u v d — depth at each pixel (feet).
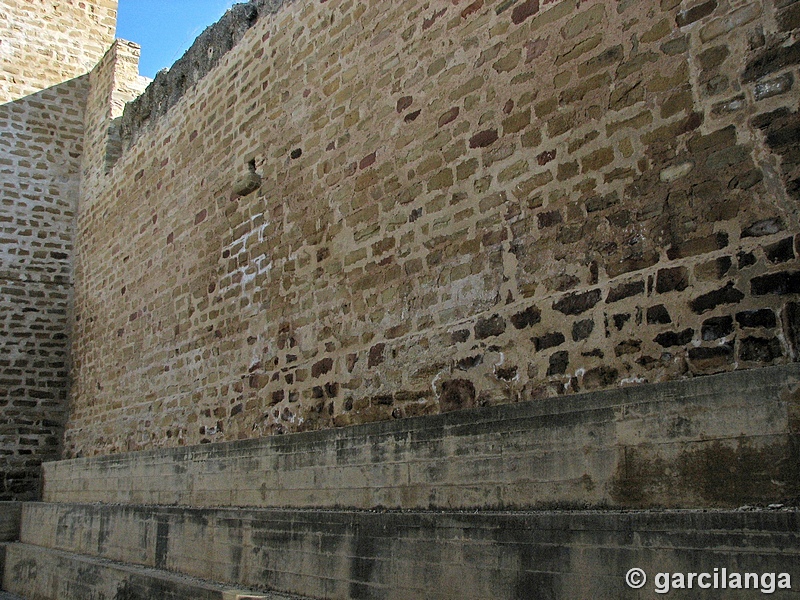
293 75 21.67
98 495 25.31
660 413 10.21
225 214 23.90
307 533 14.21
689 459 9.82
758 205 10.61
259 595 14.12
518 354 13.43
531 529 10.30
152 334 27.71
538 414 11.69
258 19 24.09
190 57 28.14
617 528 9.37
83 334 35.24
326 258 18.90
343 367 17.53
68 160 39.55
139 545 20.01
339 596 13.20
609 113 12.78
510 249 14.01
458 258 15.08
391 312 16.51
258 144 22.76
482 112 15.19
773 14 10.90
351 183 18.51
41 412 35.83
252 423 20.53
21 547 25.73
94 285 34.73
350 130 18.90
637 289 11.82
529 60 14.38
